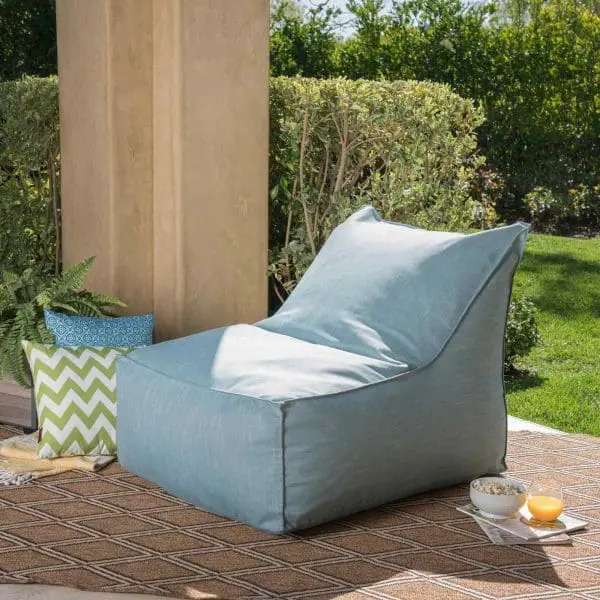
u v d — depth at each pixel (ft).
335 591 9.84
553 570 10.44
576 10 31.76
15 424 15.46
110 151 16.46
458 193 19.29
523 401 19.85
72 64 17.31
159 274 16.57
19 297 16.05
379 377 11.92
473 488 11.81
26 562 10.43
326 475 11.31
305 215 17.85
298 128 17.42
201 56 15.81
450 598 9.71
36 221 19.66
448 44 31.99
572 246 31.58
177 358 12.82
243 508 11.48
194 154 15.96
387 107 17.74
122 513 11.97
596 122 32.04
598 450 14.96
